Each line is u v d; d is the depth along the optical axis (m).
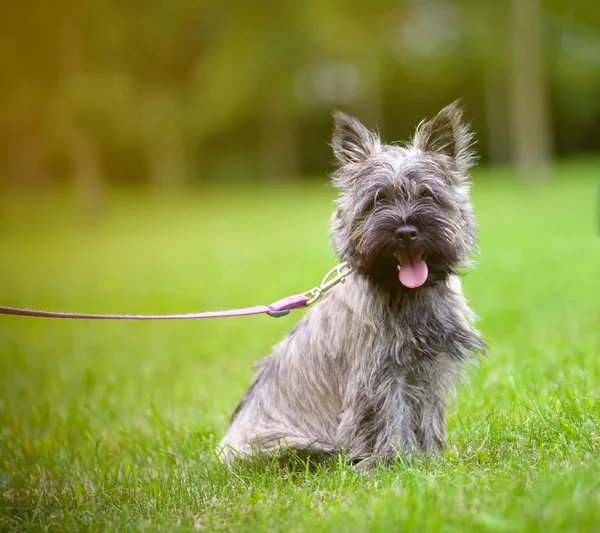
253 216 31.02
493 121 43.62
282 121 47.19
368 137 5.76
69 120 33.44
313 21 40.22
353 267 5.28
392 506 3.97
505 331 9.43
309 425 5.55
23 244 28.77
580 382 6.46
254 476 5.25
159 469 6.01
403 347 5.20
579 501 3.64
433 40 44.00
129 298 15.41
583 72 42.44
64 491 5.66
